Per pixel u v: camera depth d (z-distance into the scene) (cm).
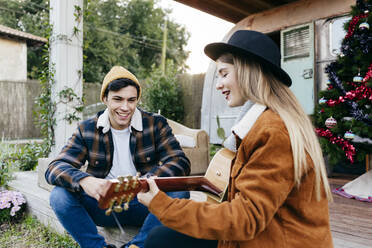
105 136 195
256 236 94
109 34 2217
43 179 357
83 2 441
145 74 2362
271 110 100
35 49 2044
